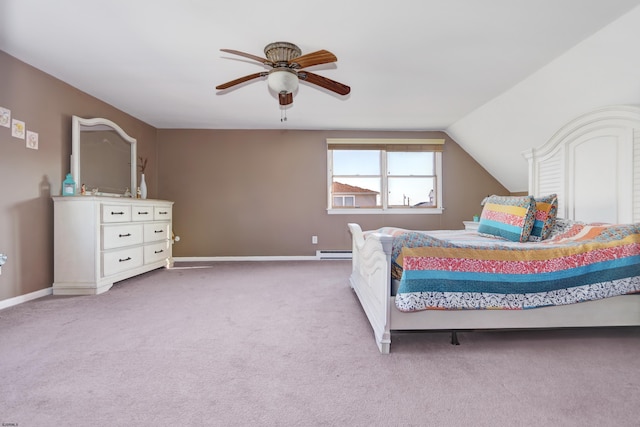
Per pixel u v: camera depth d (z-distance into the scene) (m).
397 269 1.90
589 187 2.66
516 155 4.23
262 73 2.41
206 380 1.53
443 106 3.92
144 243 3.81
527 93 3.24
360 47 2.53
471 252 1.85
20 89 2.77
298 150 5.09
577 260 1.88
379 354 1.81
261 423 1.22
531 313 1.91
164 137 5.02
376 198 5.17
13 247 2.72
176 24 2.22
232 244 5.06
